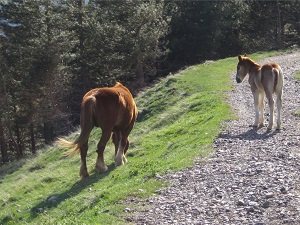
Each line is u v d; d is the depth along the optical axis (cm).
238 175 958
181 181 977
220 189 891
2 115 3544
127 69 4112
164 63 5156
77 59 4000
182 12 5009
